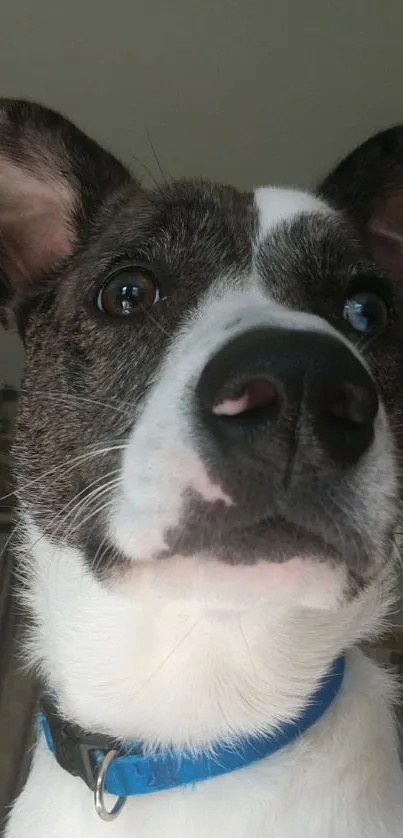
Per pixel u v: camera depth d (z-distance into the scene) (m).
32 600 0.26
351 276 0.25
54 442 0.24
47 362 0.26
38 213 0.29
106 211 0.28
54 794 0.24
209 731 0.23
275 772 0.23
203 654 0.23
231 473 0.17
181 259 0.24
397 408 0.24
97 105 0.47
